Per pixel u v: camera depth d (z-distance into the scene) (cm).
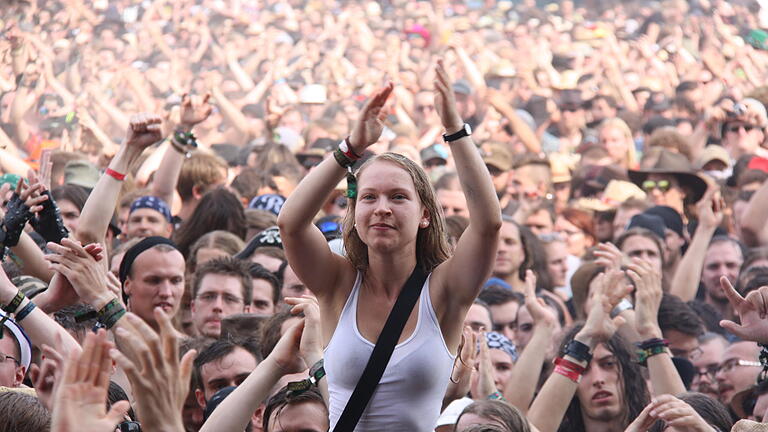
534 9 3609
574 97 2545
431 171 1900
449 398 798
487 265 596
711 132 2031
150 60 3131
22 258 855
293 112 2430
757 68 3338
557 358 884
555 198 1967
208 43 3269
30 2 2892
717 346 1084
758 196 1477
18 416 600
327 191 590
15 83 2578
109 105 2641
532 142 2389
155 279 943
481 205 586
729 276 1331
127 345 518
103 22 3081
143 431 504
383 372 580
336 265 608
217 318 998
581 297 1202
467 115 2614
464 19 3681
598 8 3706
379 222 579
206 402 862
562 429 941
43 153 1049
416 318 592
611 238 1627
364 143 584
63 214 1180
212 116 2488
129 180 1505
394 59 3306
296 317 840
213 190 1262
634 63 3306
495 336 1027
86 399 485
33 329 700
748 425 647
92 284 677
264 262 1122
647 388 934
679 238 1441
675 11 3472
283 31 3406
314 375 666
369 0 3653
